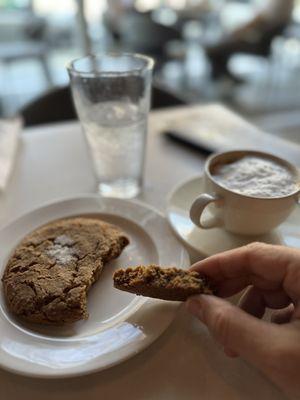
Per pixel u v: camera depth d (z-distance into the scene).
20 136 0.51
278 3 1.56
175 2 1.97
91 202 0.34
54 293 0.23
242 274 0.24
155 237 0.30
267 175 0.29
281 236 0.30
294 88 1.74
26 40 1.62
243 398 0.20
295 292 0.21
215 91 1.70
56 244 0.27
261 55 1.67
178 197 0.34
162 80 1.76
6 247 0.29
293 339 0.18
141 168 0.38
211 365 0.22
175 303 0.23
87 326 0.23
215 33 1.82
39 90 1.54
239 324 0.19
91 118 0.35
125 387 0.21
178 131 0.50
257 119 1.44
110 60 0.38
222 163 0.31
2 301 0.24
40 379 0.21
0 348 0.21
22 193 0.39
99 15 1.76
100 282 0.26
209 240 0.29
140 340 0.21
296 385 0.17
